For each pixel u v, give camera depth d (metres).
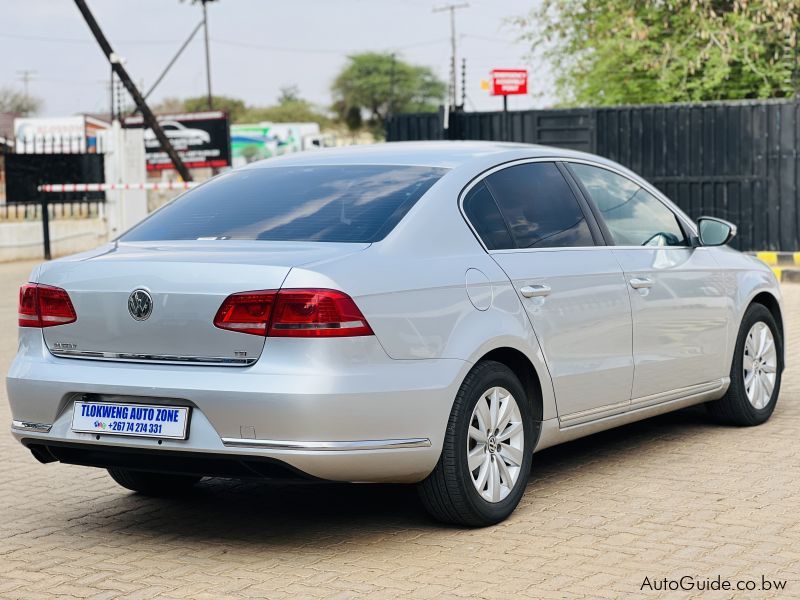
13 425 5.33
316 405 4.66
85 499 6.16
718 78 22.42
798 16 21.39
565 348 5.83
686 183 18.16
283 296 4.73
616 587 4.50
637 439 7.23
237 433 4.76
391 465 4.93
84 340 5.14
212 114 42.31
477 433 5.30
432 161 5.82
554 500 5.83
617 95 24.97
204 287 4.86
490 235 5.62
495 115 19.31
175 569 4.89
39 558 5.10
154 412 4.92
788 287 15.55
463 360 5.16
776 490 5.91
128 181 25.91
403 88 110.31
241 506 5.94
